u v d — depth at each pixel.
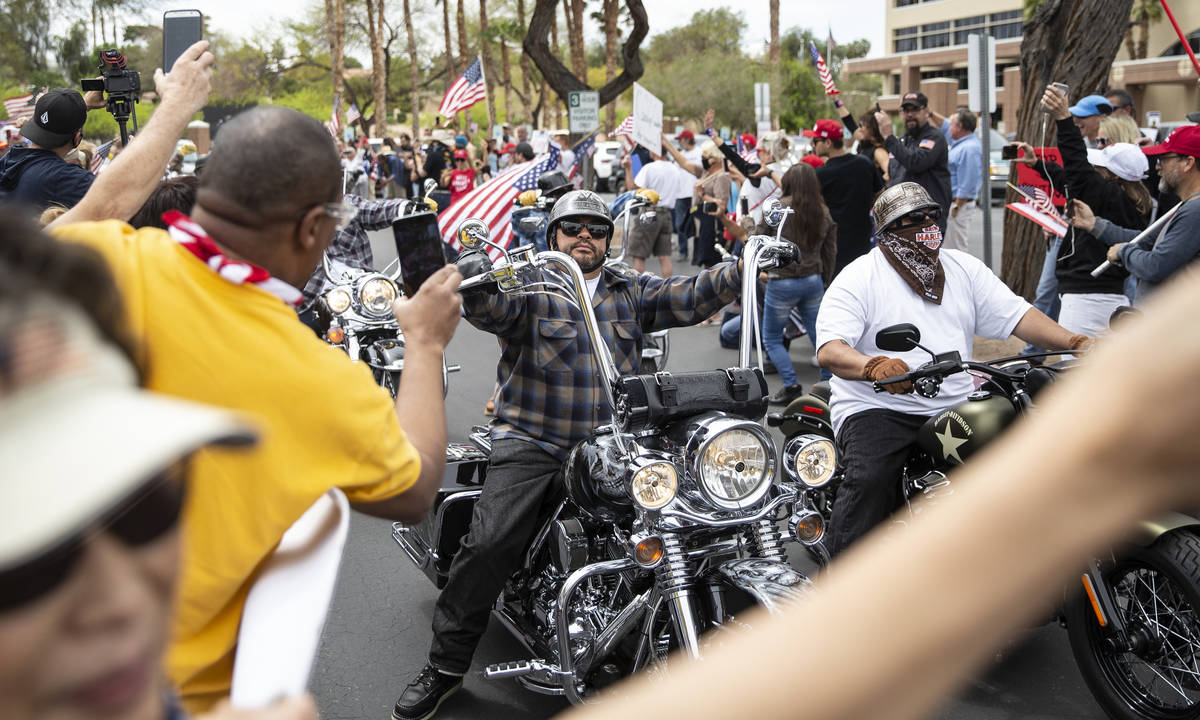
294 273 1.79
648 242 11.25
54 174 5.45
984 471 0.38
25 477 0.54
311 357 1.63
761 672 0.38
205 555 1.53
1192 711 3.31
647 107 13.45
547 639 3.53
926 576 0.37
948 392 3.99
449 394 8.23
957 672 0.37
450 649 3.60
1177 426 0.33
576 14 31.88
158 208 3.56
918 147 9.00
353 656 4.22
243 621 1.48
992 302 4.10
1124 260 5.21
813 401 4.81
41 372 0.56
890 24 68.81
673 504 2.97
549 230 3.62
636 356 3.70
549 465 3.58
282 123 1.72
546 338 3.56
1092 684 3.49
